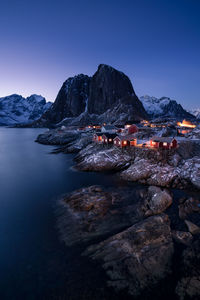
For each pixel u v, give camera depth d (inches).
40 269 516.1
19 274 503.5
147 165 1301.7
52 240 639.8
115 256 515.5
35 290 455.5
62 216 788.0
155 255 505.7
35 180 1347.2
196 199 916.0
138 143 1752.0
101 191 1001.5
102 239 617.3
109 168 1473.9
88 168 1507.1
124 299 415.5
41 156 2294.5
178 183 1101.7
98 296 426.3
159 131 2406.5
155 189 922.1
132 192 1024.9
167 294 415.5
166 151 1382.9
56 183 1264.8
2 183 1294.3
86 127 4426.7
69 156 2246.6
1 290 461.1
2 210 882.1
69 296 434.0
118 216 755.4
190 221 711.1
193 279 433.4
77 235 649.6
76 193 988.6
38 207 906.1
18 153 2529.5
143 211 792.3
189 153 1572.3
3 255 577.6
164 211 789.2
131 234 578.9
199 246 542.0
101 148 1891.0
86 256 543.8
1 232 700.7
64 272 498.0
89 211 792.9
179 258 505.4
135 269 471.5
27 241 642.2
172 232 612.7
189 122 3526.1
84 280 468.1
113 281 454.9
